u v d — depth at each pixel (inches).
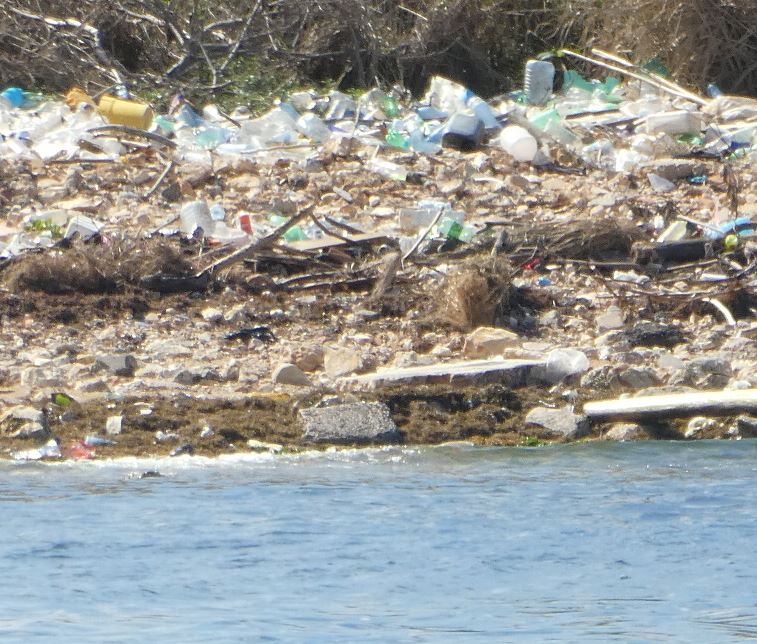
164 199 1987.0
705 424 1307.8
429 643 805.2
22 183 2012.8
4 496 1079.6
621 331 1565.0
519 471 1178.6
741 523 1031.0
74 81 2682.1
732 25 2928.2
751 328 1584.6
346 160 2240.4
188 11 2908.5
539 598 887.7
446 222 1860.2
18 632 813.2
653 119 2513.5
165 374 1393.9
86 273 1632.6
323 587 902.4
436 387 1359.5
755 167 2292.1
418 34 2942.9
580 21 3080.7
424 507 1064.8
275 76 2787.9
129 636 811.4
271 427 1274.6
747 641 815.7
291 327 1569.9
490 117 2497.5
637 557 958.4
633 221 1979.6
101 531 993.5
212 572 920.9
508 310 1630.2
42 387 1341.0
